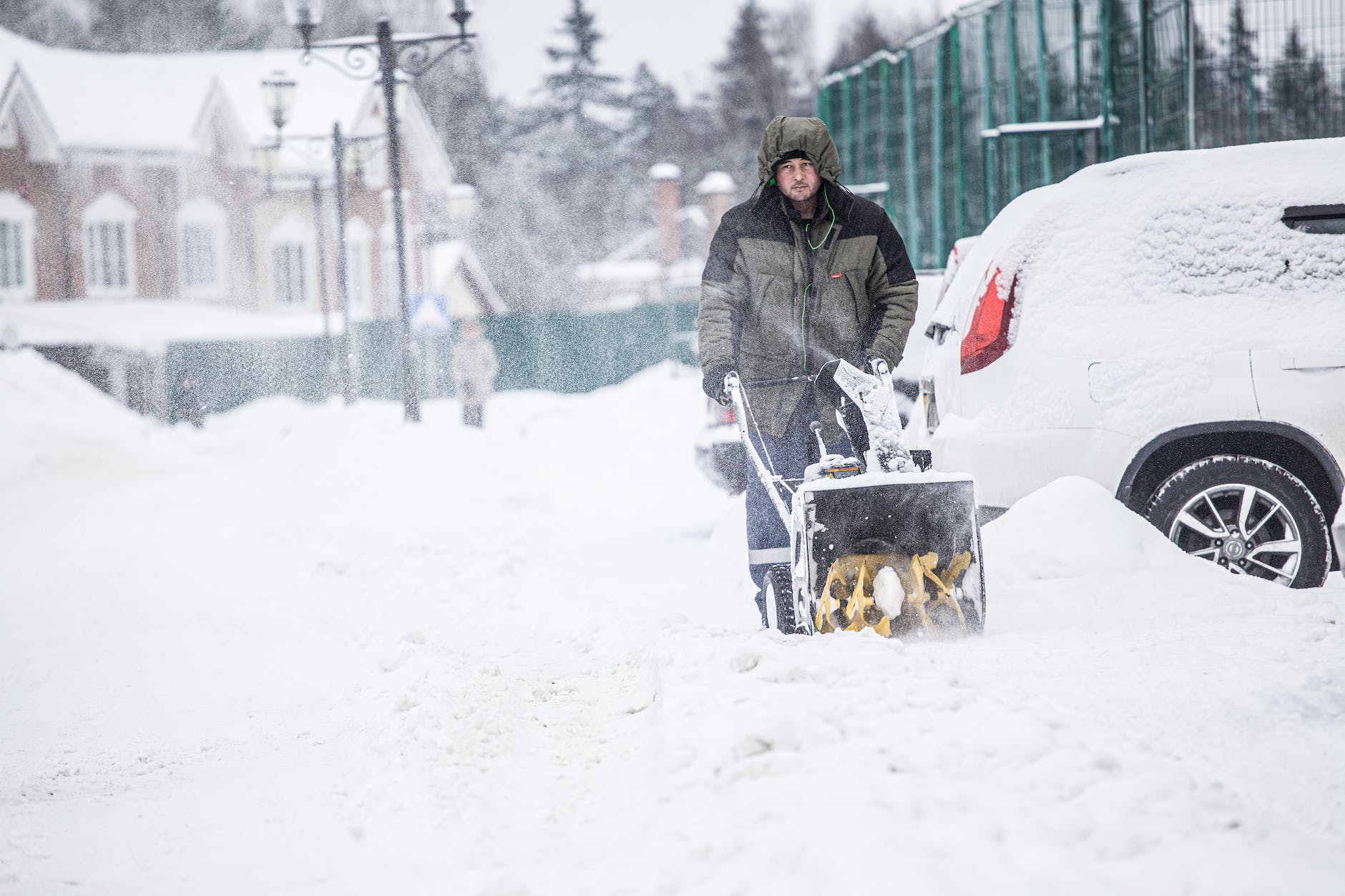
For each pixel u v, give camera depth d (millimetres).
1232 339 16766
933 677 10844
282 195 144875
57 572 30500
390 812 10641
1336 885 7109
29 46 141875
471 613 21328
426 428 34781
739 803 8602
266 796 11586
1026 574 16500
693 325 134750
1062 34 47156
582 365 137375
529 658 16969
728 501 38938
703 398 83562
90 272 137250
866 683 10750
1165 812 8102
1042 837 7852
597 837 9375
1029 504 17047
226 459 80125
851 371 14797
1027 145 49781
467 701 13992
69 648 20938
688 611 19578
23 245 134250
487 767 11586
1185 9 39594
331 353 94812
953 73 53844
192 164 140875
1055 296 17172
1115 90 44688
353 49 44844
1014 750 8984
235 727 14984
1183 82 41219
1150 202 17281
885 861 7301
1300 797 8805
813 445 15898
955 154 55969
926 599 14039
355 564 27328
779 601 14977
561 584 23812
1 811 11844
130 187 138375
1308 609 14703
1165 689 11352
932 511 13969
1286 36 39969
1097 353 16922
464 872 9023
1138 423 16781
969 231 55281
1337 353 16547
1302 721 10281
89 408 76750
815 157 15359
